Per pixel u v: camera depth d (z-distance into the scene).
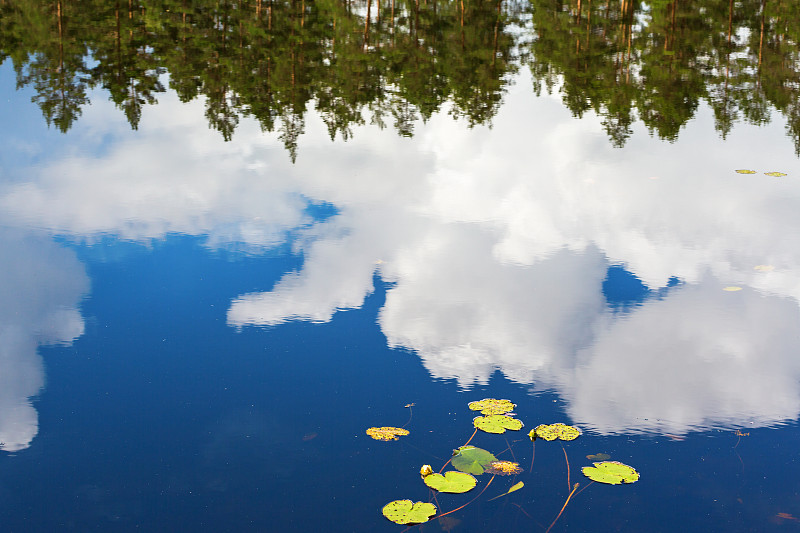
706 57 28.81
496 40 33.16
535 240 10.44
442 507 4.96
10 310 7.91
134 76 24.47
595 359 7.12
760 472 5.42
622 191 12.84
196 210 11.46
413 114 19.83
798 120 19.08
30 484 5.20
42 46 29.23
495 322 7.88
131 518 4.86
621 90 23.25
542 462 5.48
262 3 41.44
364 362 6.98
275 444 5.68
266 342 7.30
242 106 20.62
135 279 8.77
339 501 5.04
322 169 14.16
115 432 5.82
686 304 8.40
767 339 7.54
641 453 5.64
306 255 9.66
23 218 10.92
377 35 33.88
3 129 17.11
